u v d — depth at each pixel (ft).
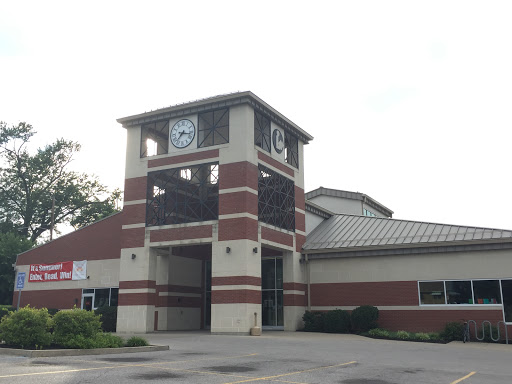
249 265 85.87
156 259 96.12
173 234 92.94
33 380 31.14
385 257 95.55
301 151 111.96
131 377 33.65
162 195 100.73
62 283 113.29
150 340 69.77
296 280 100.53
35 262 118.21
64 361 42.27
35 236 193.16
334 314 92.84
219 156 92.07
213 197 104.47
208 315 110.42
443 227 97.86
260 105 95.20
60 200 192.95
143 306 92.38
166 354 51.13
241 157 89.97
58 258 115.34
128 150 102.22
